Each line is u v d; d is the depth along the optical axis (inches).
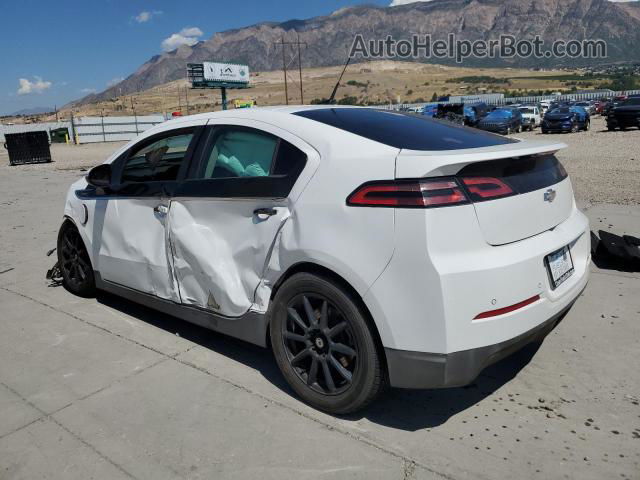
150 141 145.3
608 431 100.2
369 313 98.3
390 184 93.8
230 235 121.1
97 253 161.6
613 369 122.8
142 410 111.4
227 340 145.2
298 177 107.7
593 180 383.9
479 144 111.4
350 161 101.1
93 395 117.9
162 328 154.2
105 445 100.1
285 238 108.1
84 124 2158.0
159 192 136.0
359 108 135.6
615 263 195.0
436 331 90.4
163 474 91.8
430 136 112.2
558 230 108.8
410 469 90.9
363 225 96.0
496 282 91.5
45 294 186.7
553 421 103.9
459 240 90.6
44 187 494.0
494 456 93.8
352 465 92.4
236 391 118.1
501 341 93.0
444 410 109.0
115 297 181.8
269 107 130.2
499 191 95.6
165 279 137.5
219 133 127.9
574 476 88.3
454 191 91.1
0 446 100.9
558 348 133.8
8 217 339.3
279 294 110.7
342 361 105.2
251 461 94.3
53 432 104.7
